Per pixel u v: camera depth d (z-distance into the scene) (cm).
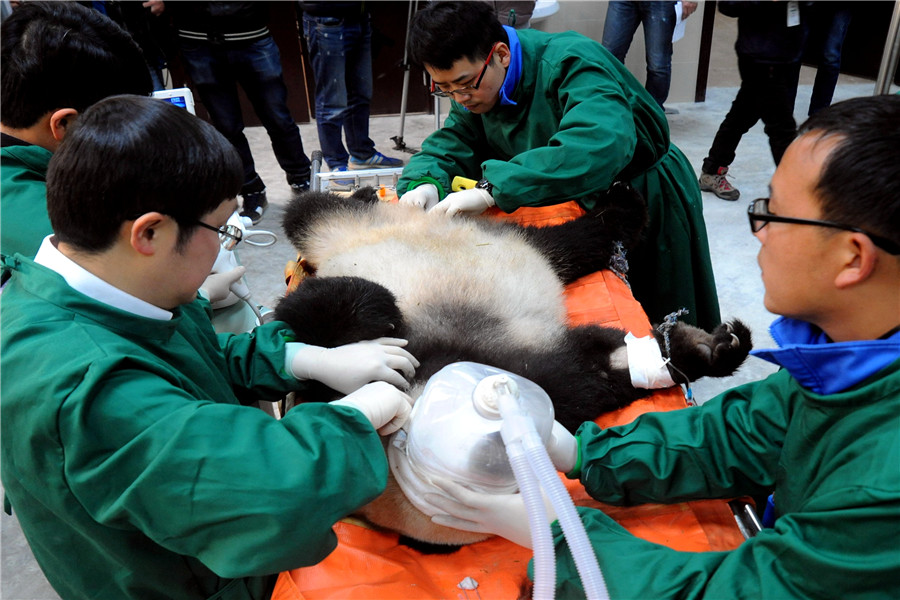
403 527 155
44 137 160
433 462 133
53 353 108
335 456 111
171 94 292
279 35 629
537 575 103
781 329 119
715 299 310
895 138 85
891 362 95
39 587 249
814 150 91
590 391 185
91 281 114
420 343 189
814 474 110
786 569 102
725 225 471
